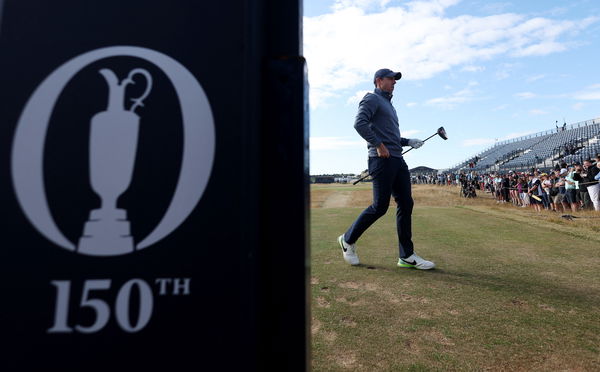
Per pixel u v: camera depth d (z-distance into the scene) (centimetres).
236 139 55
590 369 118
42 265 52
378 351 133
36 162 53
